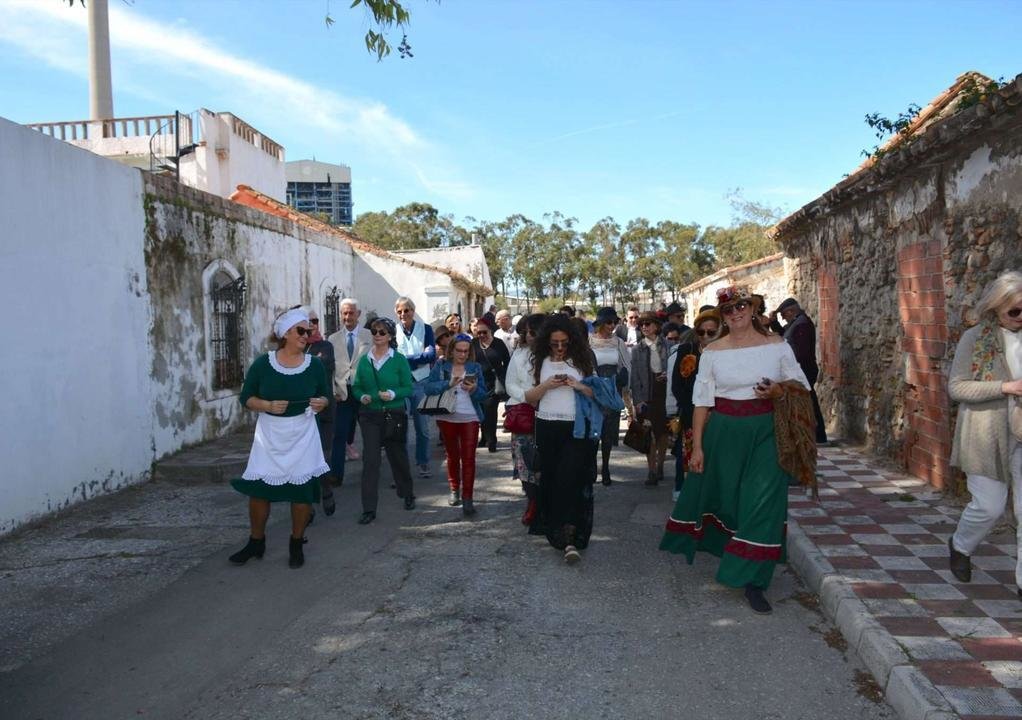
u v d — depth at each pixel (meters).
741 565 4.89
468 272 32.22
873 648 4.06
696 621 4.79
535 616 4.90
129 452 8.88
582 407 6.04
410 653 4.37
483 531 6.89
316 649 4.44
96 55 25.80
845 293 10.36
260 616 4.94
